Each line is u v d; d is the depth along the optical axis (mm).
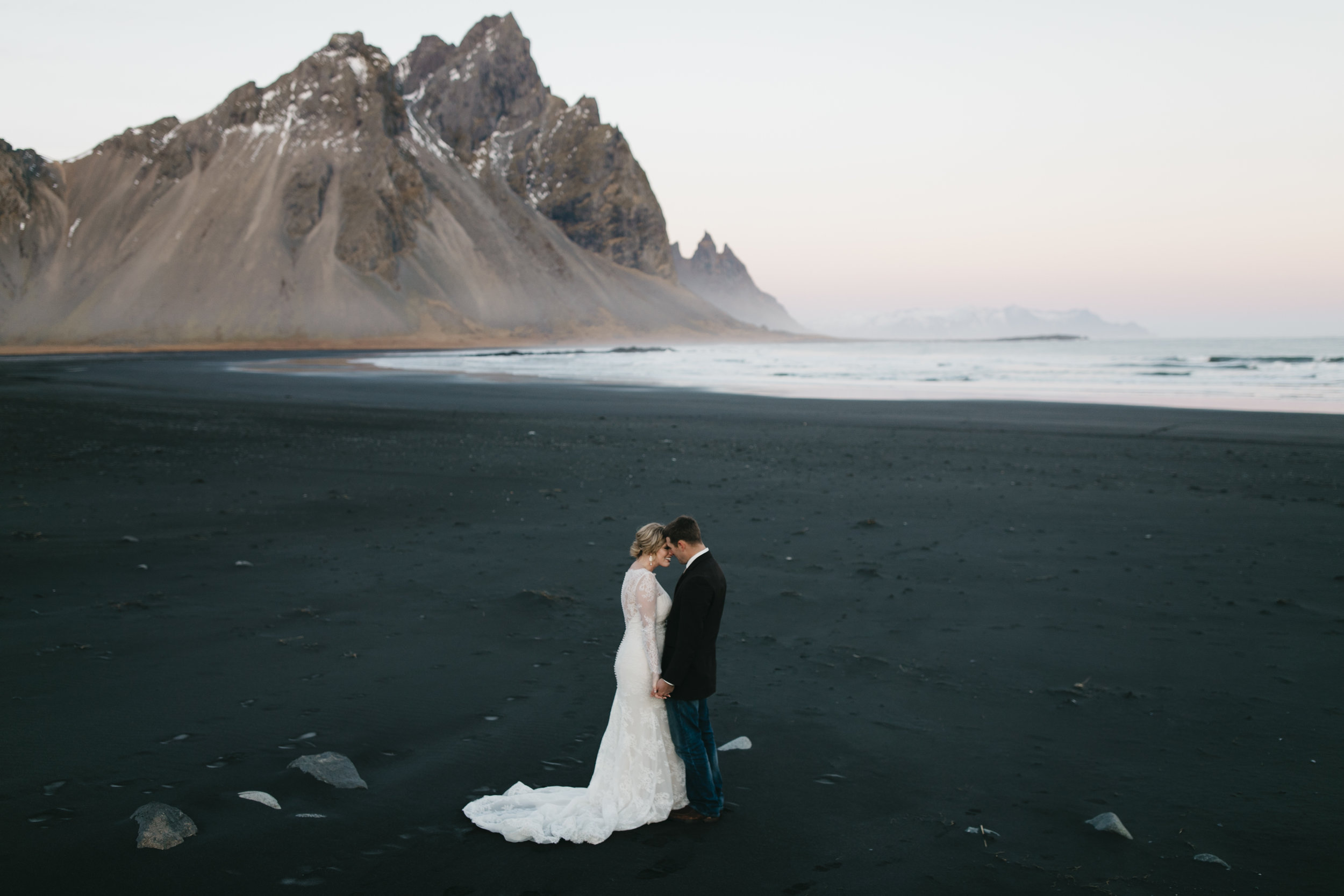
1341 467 18422
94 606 8016
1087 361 88250
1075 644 7203
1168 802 4504
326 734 5250
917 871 3814
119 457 18688
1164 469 18234
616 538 11430
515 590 8844
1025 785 4703
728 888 3646
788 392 44250
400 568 9742
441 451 20719
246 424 27266
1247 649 7043
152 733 5215
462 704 5809
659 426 27594
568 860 3885
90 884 3568
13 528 11273
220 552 10367
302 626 7566
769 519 12789
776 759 5027
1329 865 3887
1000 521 12641
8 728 5219
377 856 3877
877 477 17016
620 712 4305
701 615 4230
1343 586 8992
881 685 6281
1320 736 5355
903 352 145250
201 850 3869
